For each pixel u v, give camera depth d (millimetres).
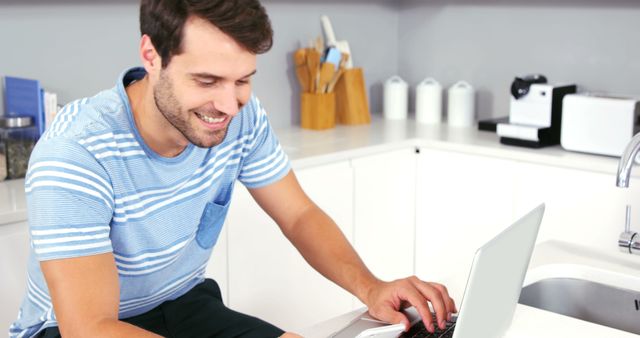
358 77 3447
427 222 3166
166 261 1482
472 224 3014
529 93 2934
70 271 1219
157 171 1378
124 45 2844
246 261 2602
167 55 1187
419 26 3729
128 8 2834
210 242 1578
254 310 2664
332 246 1600
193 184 1462
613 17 3090
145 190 1379
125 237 1389
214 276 2514
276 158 1661
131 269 1439
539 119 2926
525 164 2820
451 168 3037
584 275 1568
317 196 2766
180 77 1190
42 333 1472
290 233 1670
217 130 1252
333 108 3350
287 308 2777
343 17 3551
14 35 2547
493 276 1106
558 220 2771
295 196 1686
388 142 3021
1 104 2568
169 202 1430
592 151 2734
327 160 2793
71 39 2691
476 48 3529
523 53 3379
